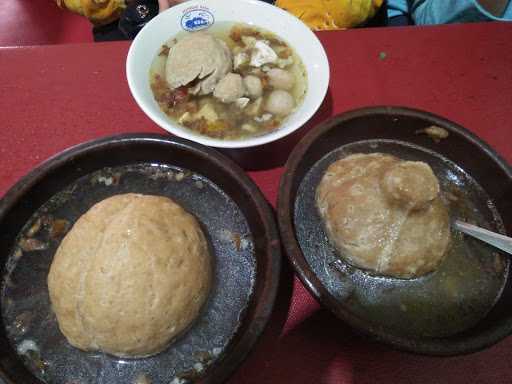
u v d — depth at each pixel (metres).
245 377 0.87
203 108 1.18
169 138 0.95
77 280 0.81
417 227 0.88
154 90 1.18
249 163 1.15
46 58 1.30
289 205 0.85
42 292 0.87
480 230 0.90
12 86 1.24
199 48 1.18
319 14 1.63
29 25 2.03
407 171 0.86
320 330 0.92
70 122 1.19
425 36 1.41
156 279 0.80
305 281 0.77
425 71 1.34
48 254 0.91
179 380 0.80
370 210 0.89
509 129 1.24
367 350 0.90
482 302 0.88
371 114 0.99
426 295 0.88
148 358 0.82
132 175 1.01
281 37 1.30
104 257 0.81
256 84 1.21
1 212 0.83
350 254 0.90
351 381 0.88
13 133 1.16
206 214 0.97
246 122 1.17
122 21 1.67
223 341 0.84
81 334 0.80
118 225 0.85
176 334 0.82
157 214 0.88
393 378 0.88
